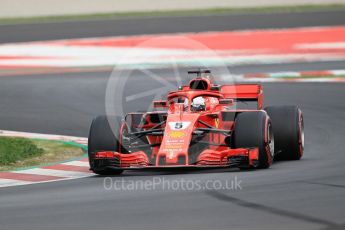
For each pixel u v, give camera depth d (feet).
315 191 93.25
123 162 114.32
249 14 505.25
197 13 523.70
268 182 101.14
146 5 546.26
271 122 125.18
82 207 88.28
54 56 349.20
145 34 418.92
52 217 82.89
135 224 77.51
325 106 199.93
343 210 81.10
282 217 78.43
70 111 206.59
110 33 424.46
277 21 460.14
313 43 372.17
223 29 430.61
